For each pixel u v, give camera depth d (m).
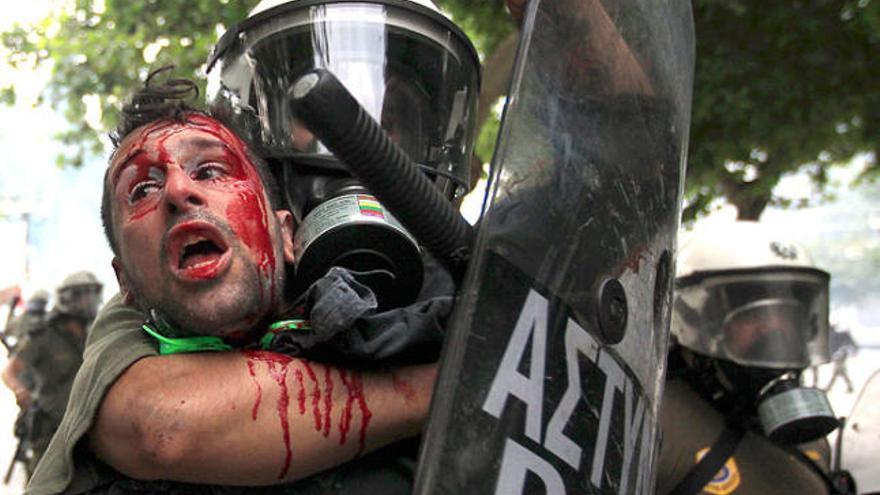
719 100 5.99
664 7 1.33
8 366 6.11
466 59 1.59
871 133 6.55
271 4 1.53
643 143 1.22
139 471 1.20
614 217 1.16
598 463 1.08
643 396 1.16
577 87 1.17
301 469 1.21
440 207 1.04
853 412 3.00
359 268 1.32
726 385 2.71
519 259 1.06
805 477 2.64
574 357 1.08
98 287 6.36
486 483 1.00
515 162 1.08
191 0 6.32
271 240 1.29
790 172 7.68
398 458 1.29
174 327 1.26
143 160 1.26
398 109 1.50
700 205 8.06
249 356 1.22
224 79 1.56
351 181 1.38
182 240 1.21
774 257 2.87
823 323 2.91
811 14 5.73
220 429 1.17
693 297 2.86
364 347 1.21
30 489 1.25
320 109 0.92
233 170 1.29
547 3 1.16
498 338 1.03
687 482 2.53
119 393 1.20
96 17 7.02
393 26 1.50
